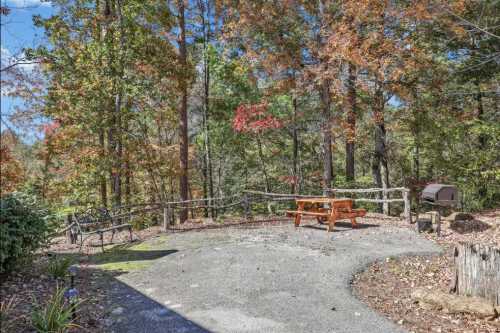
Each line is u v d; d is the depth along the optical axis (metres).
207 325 4.70
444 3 12.62
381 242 8.99
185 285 6.24
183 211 16.34
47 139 14.55
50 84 13.78
